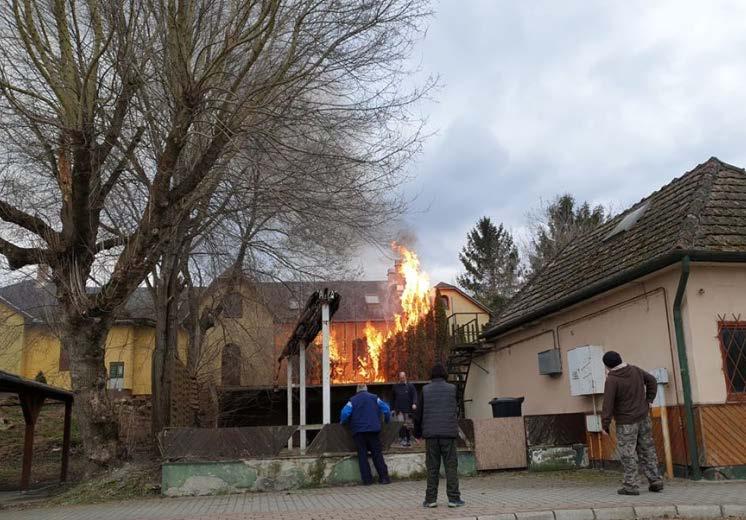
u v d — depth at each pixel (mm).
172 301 16359
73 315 12508
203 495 11289
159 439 12289
